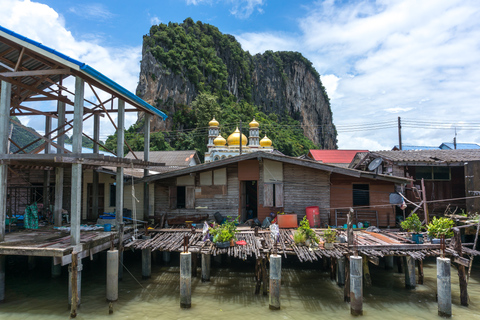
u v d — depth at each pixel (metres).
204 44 89.12
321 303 10.20
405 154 16.56
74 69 9.73
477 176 14.45
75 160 9.70
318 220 14.62
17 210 17.17
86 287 11.69
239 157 14.88
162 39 74.19
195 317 9.30
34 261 13.66
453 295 10.88
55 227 13.23
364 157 17.84
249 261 14.68
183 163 33.47
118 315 9.40
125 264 14.29
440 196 16.03
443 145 30.86
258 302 10.33
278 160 14.69
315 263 14.37
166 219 14.94
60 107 13.47
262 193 15.38
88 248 10.19
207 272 12.20
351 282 9.41
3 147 9.94
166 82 68.50
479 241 14.74
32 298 10.61
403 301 10.37
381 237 12.17
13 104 12.41
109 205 16.78
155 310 9.74
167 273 13.15
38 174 17.33
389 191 15.01
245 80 109.25
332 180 15.30
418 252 10.41
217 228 11.60
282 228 14.22
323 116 150.38
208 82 85.56
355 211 15.02
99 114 15.27
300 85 139.75
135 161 12.77
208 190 15.92
